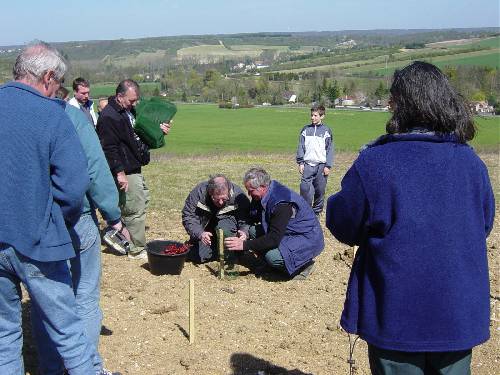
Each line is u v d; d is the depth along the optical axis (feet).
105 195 14.03
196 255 24.39
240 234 22.88
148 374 15.20
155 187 45.32
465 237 9.05
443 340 8.93
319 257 25.57
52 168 11.27
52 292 11.62
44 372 14.02
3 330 11.99
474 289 9.09
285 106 241.14
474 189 9.21
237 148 119.55
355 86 247.50
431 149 9.12
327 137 34.99
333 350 16.76
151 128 23.17
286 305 20.02
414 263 8.94
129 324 18.07
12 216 10.92
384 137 9.55
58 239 11.34
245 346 16.92
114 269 23.22
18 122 10.88
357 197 9.32
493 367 15.83
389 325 9.09
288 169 65.26
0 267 11.40
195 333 17.58
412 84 9.20
